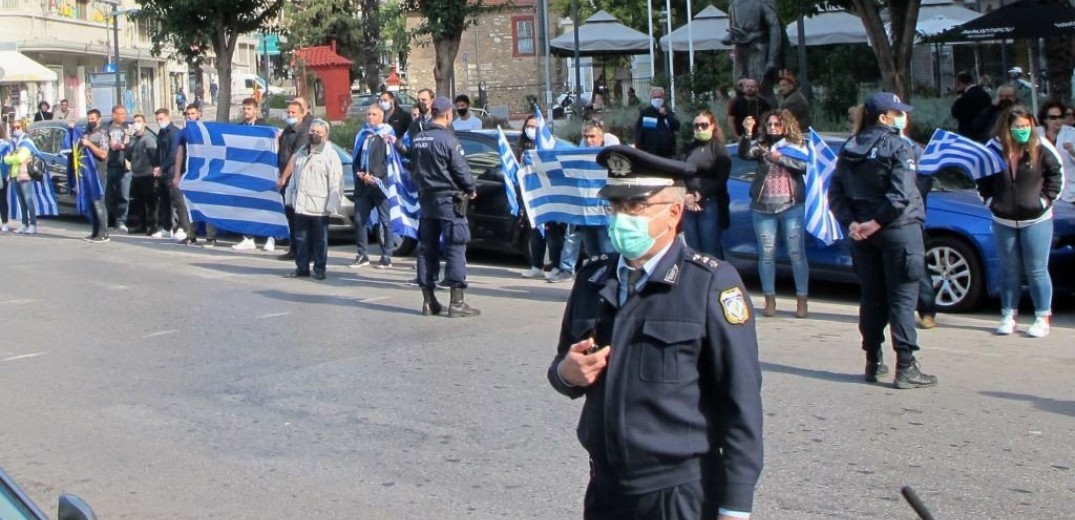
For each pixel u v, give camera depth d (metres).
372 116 14.38
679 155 14.57
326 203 13.46
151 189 18.50
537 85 44.53
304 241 13.65
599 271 3.68
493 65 54.31
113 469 6.79
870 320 8.19
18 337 10.54
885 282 8.09
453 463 6.73
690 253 3.54
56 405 8.19
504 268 14.71
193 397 8.31
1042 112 12.74
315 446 7.11
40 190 19.70
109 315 11.54
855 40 26.92
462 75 54.22
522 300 11.98
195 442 7.26
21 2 47.41
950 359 8.97
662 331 3.44
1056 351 9.20
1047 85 23.36
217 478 6.59
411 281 13.40
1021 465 6.43
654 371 3.44
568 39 30.61
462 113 17.36
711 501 3.47
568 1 49.12
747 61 18.11
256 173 16.27
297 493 6.31
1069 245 10.82
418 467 6.68
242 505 6.14
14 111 32.34
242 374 8.95
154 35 27.95
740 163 12.50
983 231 10.65
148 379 8.87
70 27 50.44
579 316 3.66
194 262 15.34
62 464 6.90
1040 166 9.52
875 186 7.91
